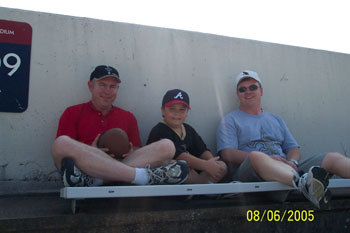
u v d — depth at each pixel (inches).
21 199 95.5
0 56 105.7
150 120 122.9
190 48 131.2
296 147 121.3
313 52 152.0
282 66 145.3
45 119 110.0
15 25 108.3
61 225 67.4
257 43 142.1
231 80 136.4
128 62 121.6
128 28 122.7
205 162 96.4
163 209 77.2
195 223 78.5
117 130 84.9
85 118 103.2
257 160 88.0
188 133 108.7
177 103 102.7
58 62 113.0
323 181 72.8
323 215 93.2
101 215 70.1
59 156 75.2
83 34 116.7
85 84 115.6
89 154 74.4
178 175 78.5
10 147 105.3
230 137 118.2
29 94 108.8
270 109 141.3
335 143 151.8
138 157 83.6
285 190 86.5
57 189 108.6
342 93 155.9
